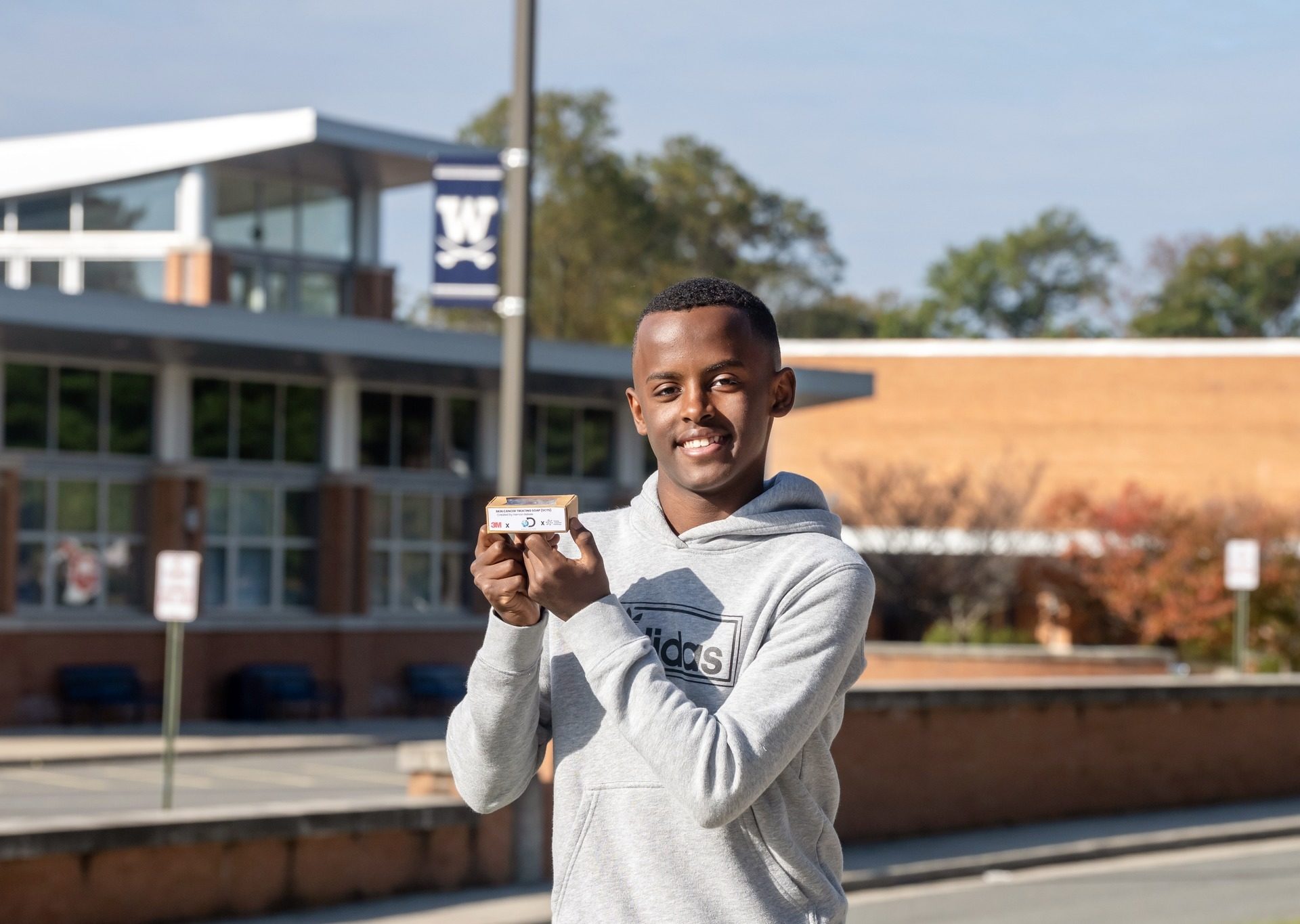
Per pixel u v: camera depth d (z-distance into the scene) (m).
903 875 13.13
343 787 18.86
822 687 2.52
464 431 30.23
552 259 58.34
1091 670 29.09
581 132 58.69
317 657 27.88
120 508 26.19
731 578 2.65
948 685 15.40
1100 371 46.81
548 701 2.79
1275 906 12.04
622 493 31.64
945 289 82.81
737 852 2.52
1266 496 45.69
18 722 24.64
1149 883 13.35
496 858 11.63
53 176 29.06
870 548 35.81
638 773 2.55
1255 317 76.62
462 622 29.72
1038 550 38.31
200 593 26.91
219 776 19.97
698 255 65.44
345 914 10.45
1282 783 18.58
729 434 2.65
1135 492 37.88
